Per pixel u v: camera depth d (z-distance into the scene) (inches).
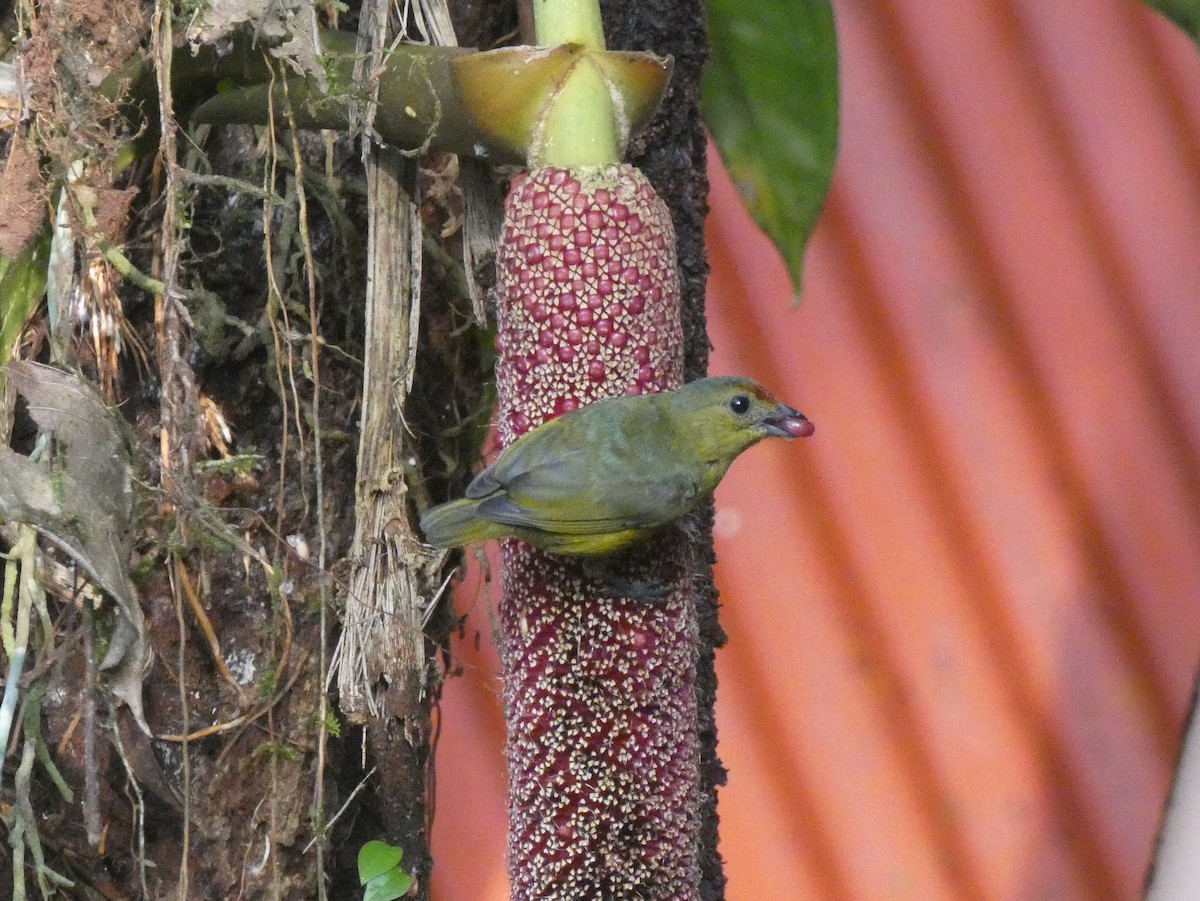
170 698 84.7
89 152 83.7
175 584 84.1
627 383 82.7
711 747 85.2
